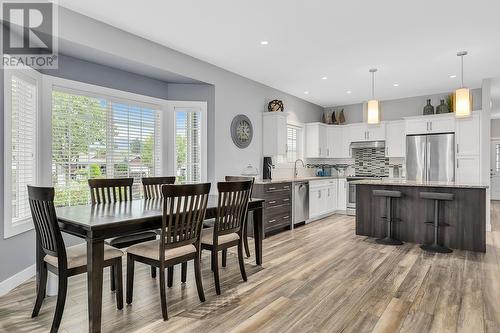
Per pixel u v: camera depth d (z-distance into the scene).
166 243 2.30
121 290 2.42
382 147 7.05
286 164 6.56
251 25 3.40
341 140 7.53
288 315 2.31
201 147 4.76
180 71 4.21
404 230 4.56
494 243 4.47
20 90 2.99
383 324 2.17
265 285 2.88
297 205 5.58
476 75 5.24
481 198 4.02
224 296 2.64
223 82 4.91
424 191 4.43
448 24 3.33
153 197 3.64
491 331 2.07
